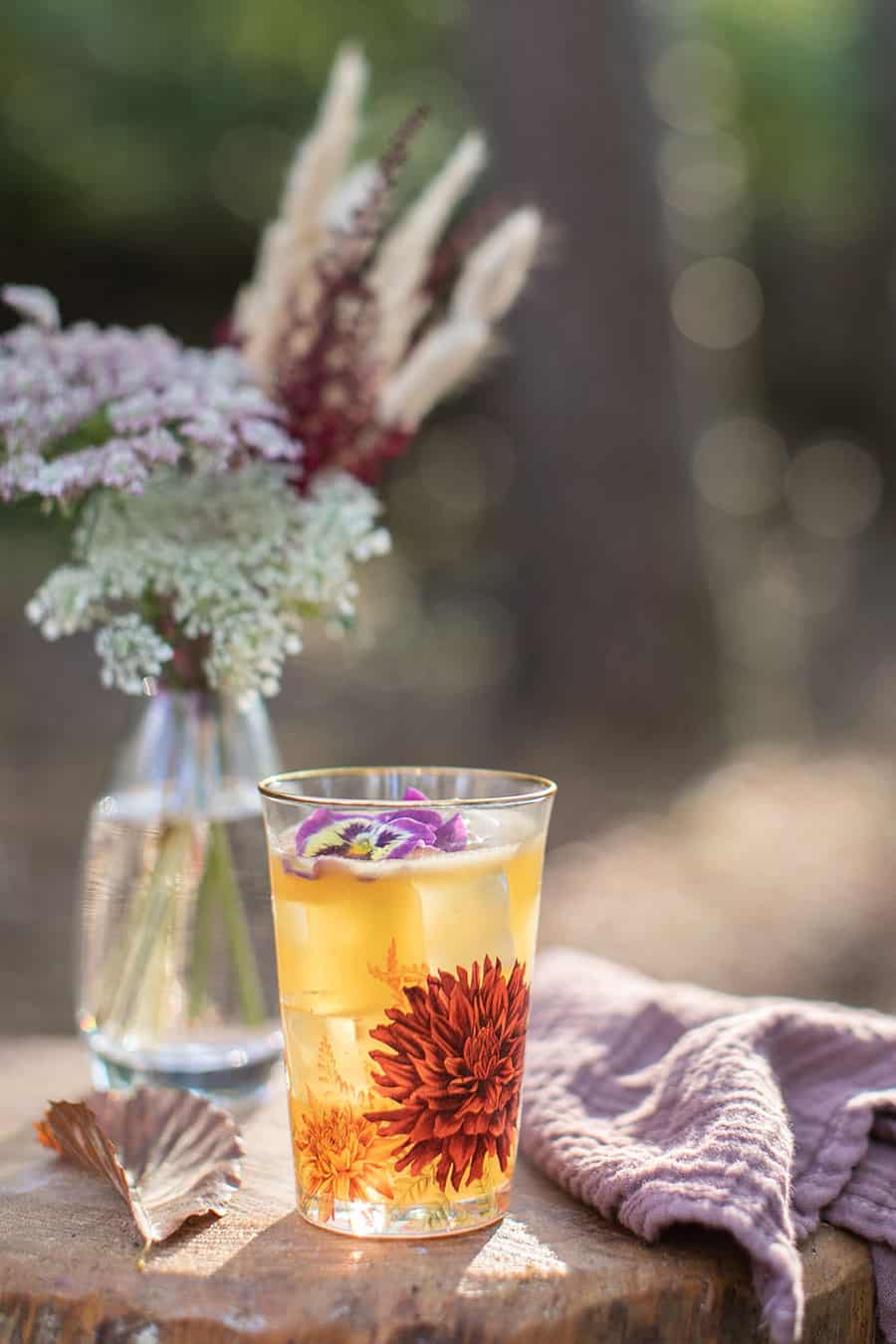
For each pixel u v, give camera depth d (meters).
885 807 2.63
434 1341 0.63
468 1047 0.65
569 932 2.03
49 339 0.81
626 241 3.00
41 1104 0.79
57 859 2.47
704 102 3.74
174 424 0.77
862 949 1.94
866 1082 0.71
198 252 5.43
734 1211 0.63
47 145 4.82
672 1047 0.74
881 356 6.22
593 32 2.94
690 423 3.11
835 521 5.83
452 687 3.76
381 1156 0.65
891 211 5.88
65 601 0.77
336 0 4.57
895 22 5.53
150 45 4.70
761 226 6.14
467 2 3.01
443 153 4.00
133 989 0.78
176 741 0.79
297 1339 0.62
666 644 3.07
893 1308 0.67
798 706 3.43
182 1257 0.65
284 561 0.78
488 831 0.66
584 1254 0.65
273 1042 0.79
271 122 5.01
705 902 2.12
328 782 0.70
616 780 2.90
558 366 3.06
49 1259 0.65
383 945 0.65
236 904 0.79
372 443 0.83
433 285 0.85
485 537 5.15
